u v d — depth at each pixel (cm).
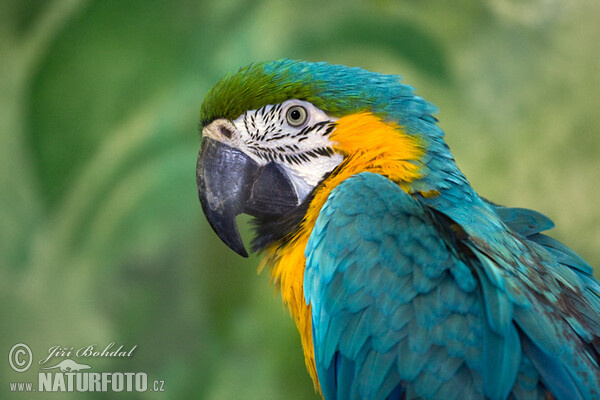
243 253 277
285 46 415
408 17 418
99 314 448
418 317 221
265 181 274
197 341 427
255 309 407
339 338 234
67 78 398
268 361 403
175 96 407
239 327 410
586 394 210
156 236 431
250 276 412
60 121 402
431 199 252
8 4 402
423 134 260
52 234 433
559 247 274
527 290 226
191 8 402
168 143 414
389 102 263
